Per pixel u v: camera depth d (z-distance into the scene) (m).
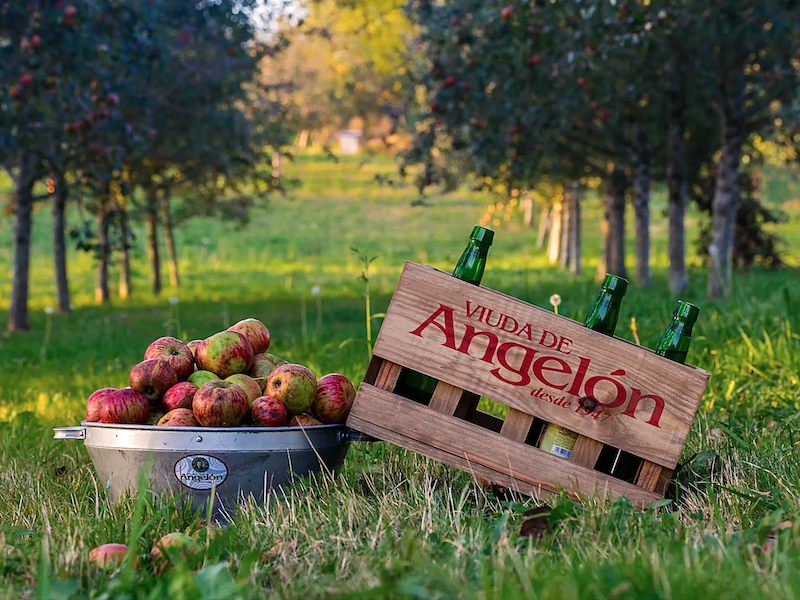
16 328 15.59
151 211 17.52
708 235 23.92
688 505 3.18
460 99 12.09
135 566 2.51
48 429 5.58
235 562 2.56
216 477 3.24
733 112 13.83
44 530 2.99
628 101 13.70
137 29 11.29
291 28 15.09
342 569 2.46
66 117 10.55
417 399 3.62
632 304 10.19
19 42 10.55
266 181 16.78
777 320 7.14
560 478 3.28
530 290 16.64
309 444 3.35
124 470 3.29
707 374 3.21
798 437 3.96
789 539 2.42
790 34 12.09
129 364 10.13
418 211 54.16
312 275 29.69
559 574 2.21
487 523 2.92
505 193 16.97
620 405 3.25
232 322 16.08
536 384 3.28
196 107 14.68
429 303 3.31
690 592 2.01
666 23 9.88
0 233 43.09
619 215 20.47
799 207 50.81
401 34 15.86
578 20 9.95
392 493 3.26
